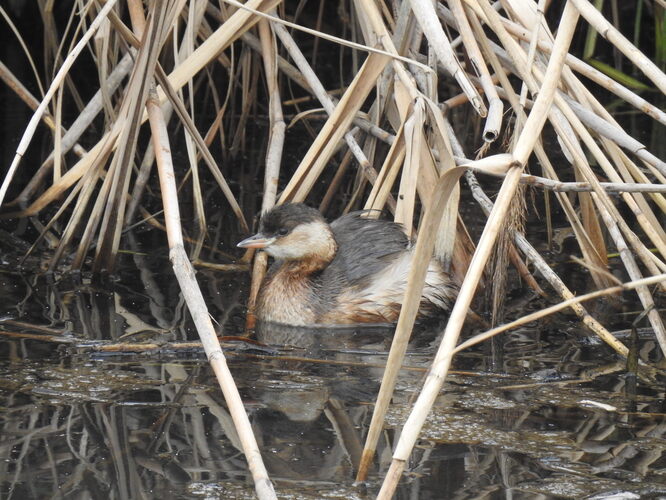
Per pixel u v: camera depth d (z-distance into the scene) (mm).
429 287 10109
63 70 7594
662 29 16625
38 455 6418
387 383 5656
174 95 9945
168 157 7887
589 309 9812
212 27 15625
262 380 7949
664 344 8109
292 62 16703
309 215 10164
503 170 5570
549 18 16922
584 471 6305
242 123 14641
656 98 17641
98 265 10492
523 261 11078
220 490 5996
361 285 10148
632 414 7258
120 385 7695
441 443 6754
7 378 7734
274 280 10211
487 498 5922
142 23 9969
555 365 8344
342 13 15422
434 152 10727
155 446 6598
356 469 6312
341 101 10359
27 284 10109
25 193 12508
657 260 8250
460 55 14695
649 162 7840
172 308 9609
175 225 7152
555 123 8203
